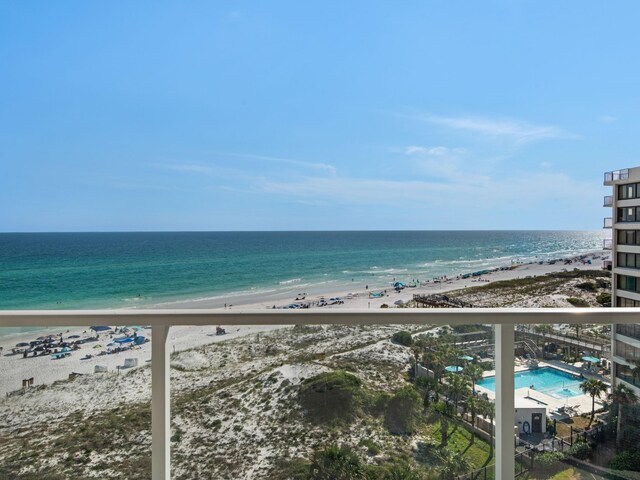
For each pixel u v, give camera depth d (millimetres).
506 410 1546
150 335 1511
